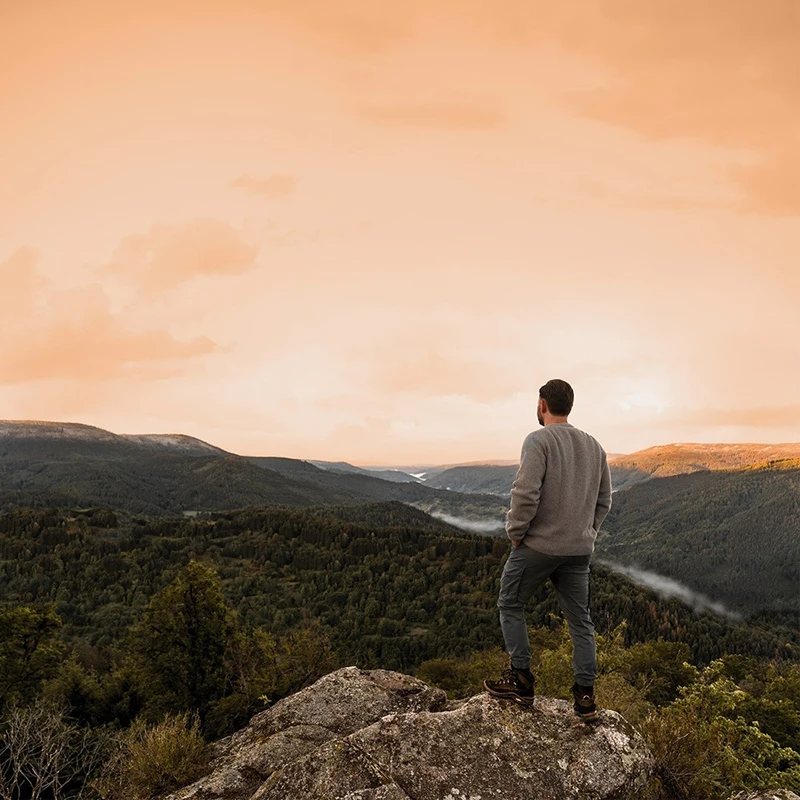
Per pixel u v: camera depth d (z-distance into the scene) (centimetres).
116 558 17625
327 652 2998
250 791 530
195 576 3061
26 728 1396
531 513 441
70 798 1268
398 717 483
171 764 632
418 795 406
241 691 2805
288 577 18738
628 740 480
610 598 15962
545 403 482
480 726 471
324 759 441
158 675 2936
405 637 13800
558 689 1631
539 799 410
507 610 487
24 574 16488
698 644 14212
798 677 3572
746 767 778
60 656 3092
